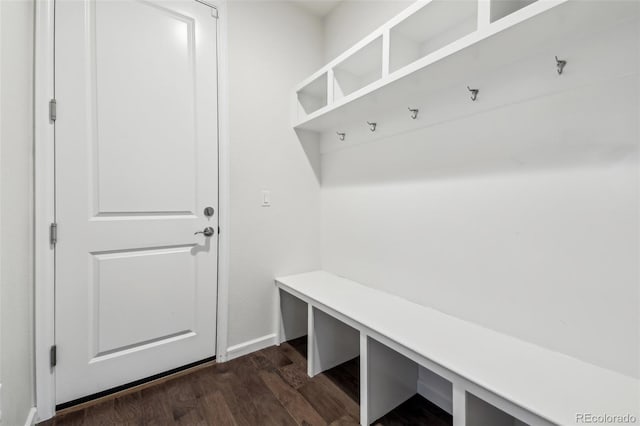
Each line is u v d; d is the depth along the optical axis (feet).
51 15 4.33
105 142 4.79
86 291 4.67
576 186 3.29
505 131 3.88
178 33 5.46
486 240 4.13
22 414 3.87
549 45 3.37
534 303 3.65
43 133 4.28
